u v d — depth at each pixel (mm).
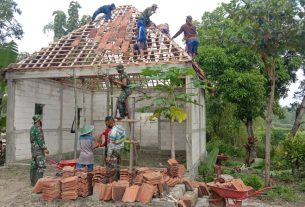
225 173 12211
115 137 7609
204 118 16938
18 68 11297
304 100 16141
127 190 6891
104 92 17891
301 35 9398
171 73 8742
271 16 9547
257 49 10023
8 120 11414
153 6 11938
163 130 16922
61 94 14609
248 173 12453
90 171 7879
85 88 17047
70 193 6988
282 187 9852
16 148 11656
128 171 7691
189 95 9117
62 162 9094
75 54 11820
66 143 15047
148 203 6723
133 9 14328
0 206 6828
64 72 11047
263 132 23719
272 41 9758
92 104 17922
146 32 11570
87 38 12656
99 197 6961
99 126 17875
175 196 6969
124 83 8055
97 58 11297
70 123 15500
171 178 8117
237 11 9883
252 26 9859
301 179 11516
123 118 8016
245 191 6426
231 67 16109
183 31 12078
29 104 12406
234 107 18844
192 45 11758
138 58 10852
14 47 12164
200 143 14297
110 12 13859
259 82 15648
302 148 11859
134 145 8617
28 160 12281
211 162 12719
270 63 10703
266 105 18672
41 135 8477
